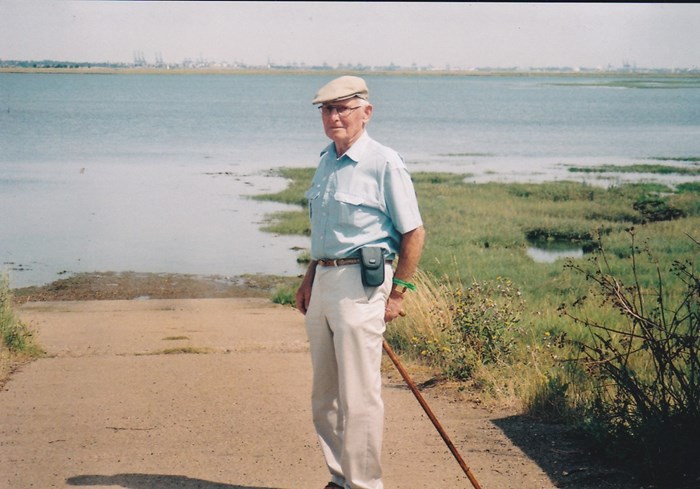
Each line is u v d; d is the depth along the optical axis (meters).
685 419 4.01
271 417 5.08
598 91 159.62
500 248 18.95
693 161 41.59
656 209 24.33
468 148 50.50
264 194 28.19
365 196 3.54
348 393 3.54
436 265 16.16
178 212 24.41
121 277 16.20
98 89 148.88
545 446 4.46
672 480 3.86
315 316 3.67
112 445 4.48
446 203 25.52
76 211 24.45
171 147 48.16
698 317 4.52
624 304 4.95
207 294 14.84
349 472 3.58
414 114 88.25
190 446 4.47
